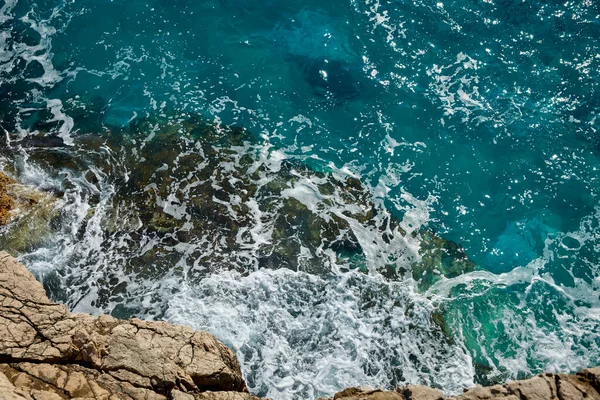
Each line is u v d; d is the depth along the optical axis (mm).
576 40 15047
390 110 14156
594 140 13500
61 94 14391
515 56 14812
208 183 12602
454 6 15812
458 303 10953
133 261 11086
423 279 11336
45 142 13195
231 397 7348
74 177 12438
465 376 9891
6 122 13641
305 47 15406
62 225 11484
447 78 14570
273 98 14469
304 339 10062
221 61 15195
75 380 7023
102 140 13359
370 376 9656
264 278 10961
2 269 8109
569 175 13016
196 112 14156
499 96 14203
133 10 16109
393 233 12062
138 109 14148
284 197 12484
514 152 13359
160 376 7238
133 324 7879
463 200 12703
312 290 10852
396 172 13141
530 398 7375
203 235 11641
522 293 11242
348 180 12961
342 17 15836
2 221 11219
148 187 12422
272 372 9523
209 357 7711
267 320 10273
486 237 12164
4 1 16234
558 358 10273
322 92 14547
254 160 13180
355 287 10992
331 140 13695
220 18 16094
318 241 11750
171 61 15156
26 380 6898
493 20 15508
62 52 15250
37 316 7625
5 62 14984
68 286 10594
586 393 7406
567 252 11945
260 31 15820
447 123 13867
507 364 10156
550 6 15734
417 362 9984
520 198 12727
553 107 14016
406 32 15383
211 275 10953
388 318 10539
